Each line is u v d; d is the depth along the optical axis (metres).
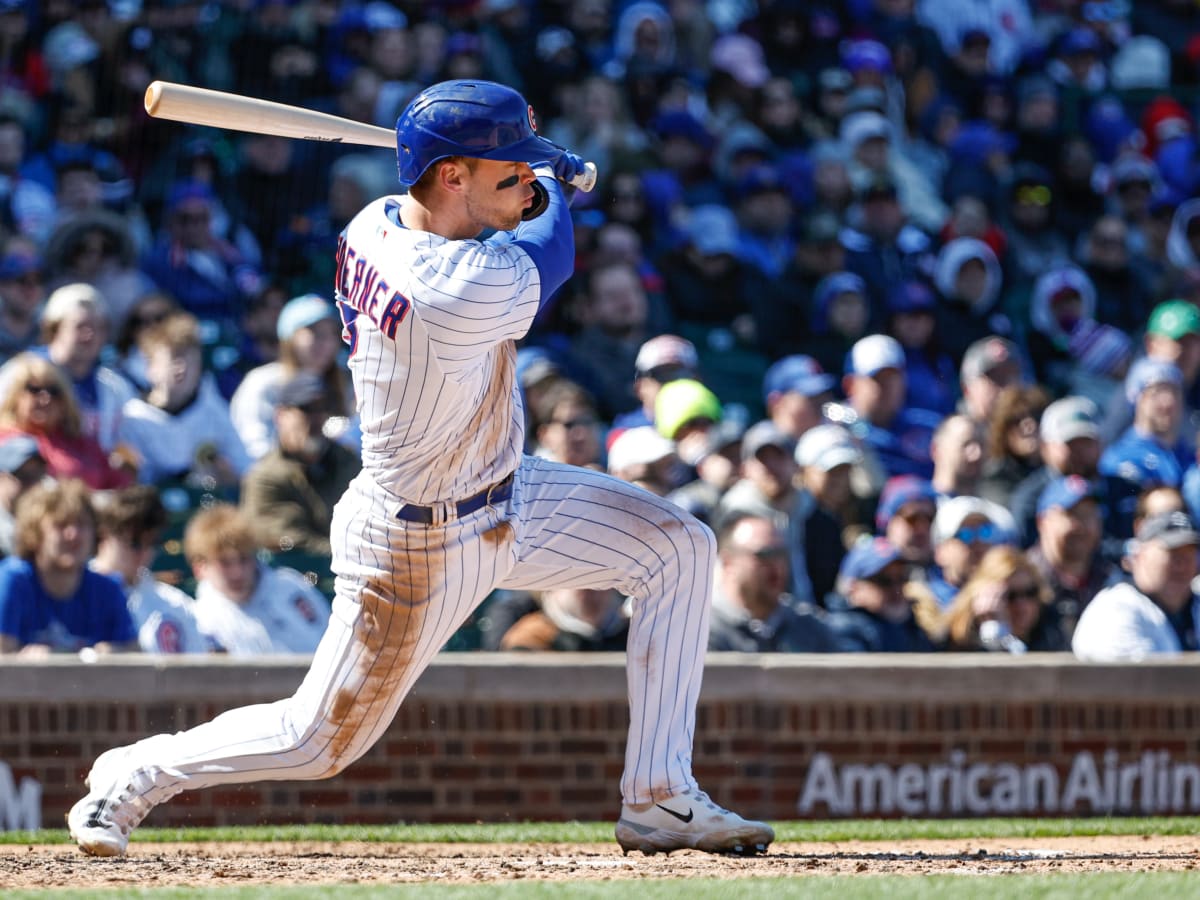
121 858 14.13
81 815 13.95
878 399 33.69
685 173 44.88
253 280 38.62
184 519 29.19
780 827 20.22
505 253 11.82
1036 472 31.48
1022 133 50.88
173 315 30.94
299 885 11.89
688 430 30.12
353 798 23.27
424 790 23.41
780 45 51.25
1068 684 24.83
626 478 27.47
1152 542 26.77
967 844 17.50
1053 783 24.77
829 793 24.27
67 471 26.39
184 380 29.88
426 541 12.41
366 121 43.19
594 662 23.86
